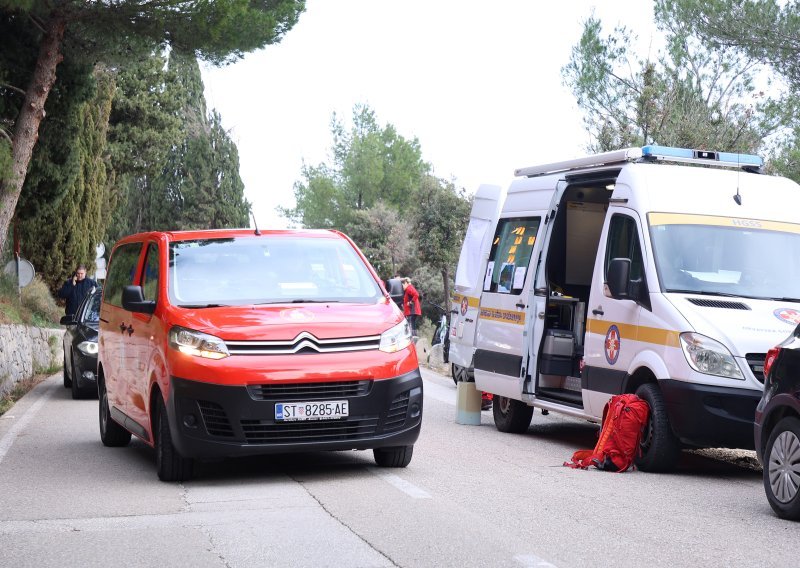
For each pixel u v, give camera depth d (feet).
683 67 79.25
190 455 28.84
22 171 65.82
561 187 42.75
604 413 35.27
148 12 63.93
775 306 33.94
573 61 80.89
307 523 24.04
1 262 90.27
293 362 28.99
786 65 78.23
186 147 287.07
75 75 73.00
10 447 38.73
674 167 37.76
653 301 34.50
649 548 21.75
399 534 22.81
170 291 31.71
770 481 26.23
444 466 33.19
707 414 31.89
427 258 189.37
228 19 63.46
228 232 34.50
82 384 56.39
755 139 75.00
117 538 22.76
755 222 36.68
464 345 50.14
